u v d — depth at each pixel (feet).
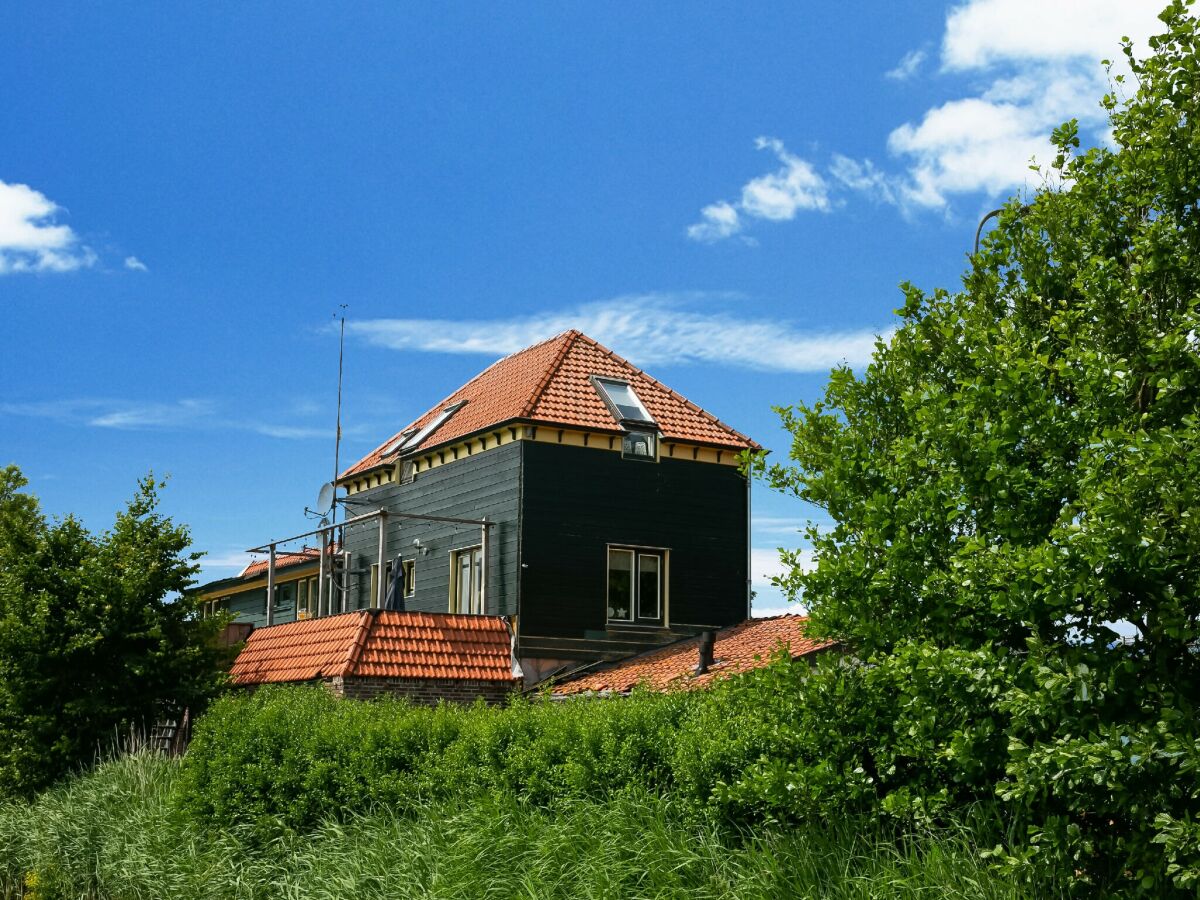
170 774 49.85
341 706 47.78
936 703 21.89
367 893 31.96
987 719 20.66
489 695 68.90
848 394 27.37
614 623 75.87
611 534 76.74
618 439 78.28
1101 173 24.54
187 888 37.29
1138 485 17.61
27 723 59.72
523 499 74.28
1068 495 21.45
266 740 42.32
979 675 19.92
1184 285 22.26
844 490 25.22
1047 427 21.38
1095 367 20.67
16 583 63.16
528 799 32.89
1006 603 19.81
